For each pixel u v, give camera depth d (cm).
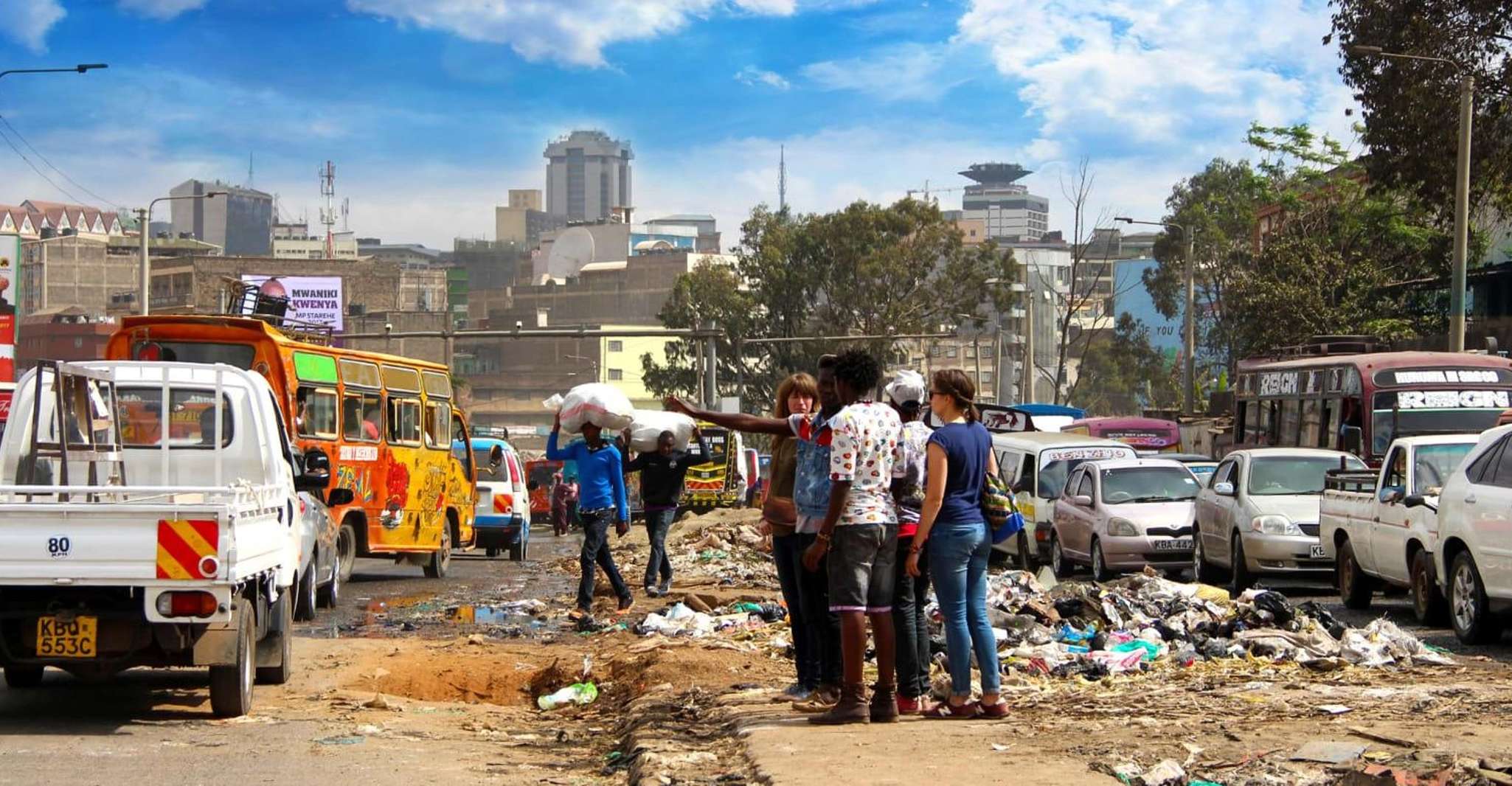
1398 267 5481
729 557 2741
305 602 1777
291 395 2039
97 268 12100
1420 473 1631
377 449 2325
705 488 4506
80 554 923
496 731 1008
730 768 784
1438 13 3741
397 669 1298
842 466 849
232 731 959
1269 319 5206
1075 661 1134
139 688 1158
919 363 10462
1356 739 777
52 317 10750
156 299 11381
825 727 865
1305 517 1938
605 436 1855
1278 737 788
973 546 876
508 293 13850
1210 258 7981
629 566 2772
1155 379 9075
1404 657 1166
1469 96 3105
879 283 7531
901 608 905
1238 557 1981
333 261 11250
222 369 1238
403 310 11275
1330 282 5228
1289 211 5950
